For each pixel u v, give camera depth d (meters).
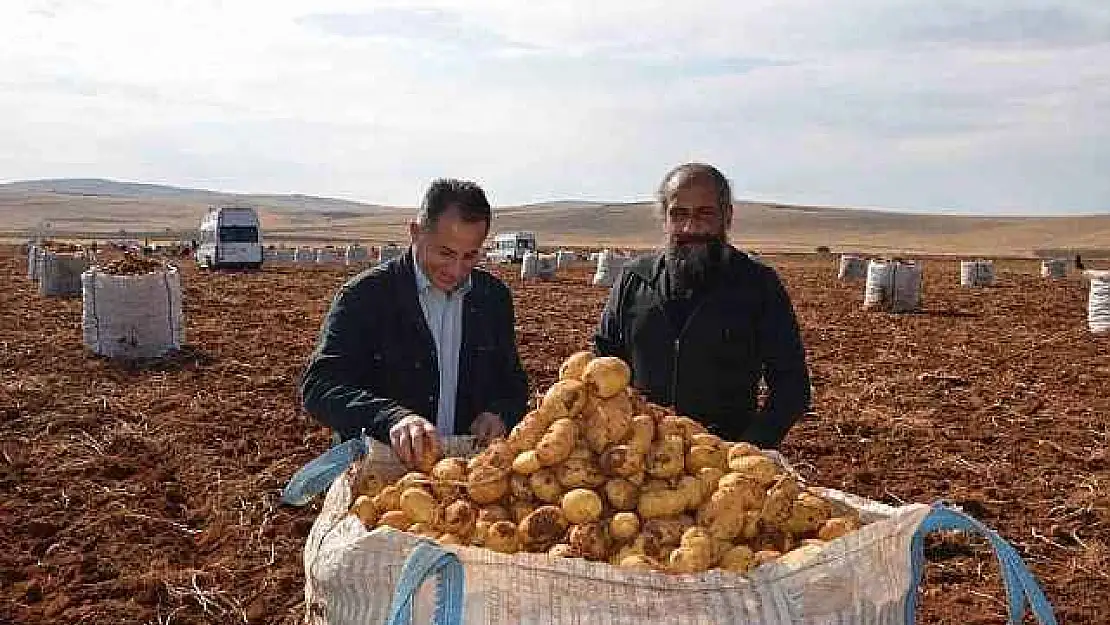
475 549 2.84
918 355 16.00
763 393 12.02
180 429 9.93
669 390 4.59
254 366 13.64
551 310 22.80
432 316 4.29
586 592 2.77
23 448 9.23
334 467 3.83
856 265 36.25
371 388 4.31
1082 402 12.11
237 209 42.88
